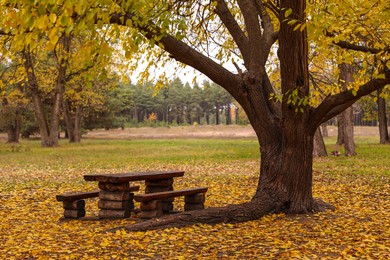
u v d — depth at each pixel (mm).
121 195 10148
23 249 7695
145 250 7594
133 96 151625
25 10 6477
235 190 15008
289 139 10562
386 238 8367
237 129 106250
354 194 13961
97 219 10281
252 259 7113
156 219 9367
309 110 10547
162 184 10945
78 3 6387
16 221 10438
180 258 7074
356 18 8875
